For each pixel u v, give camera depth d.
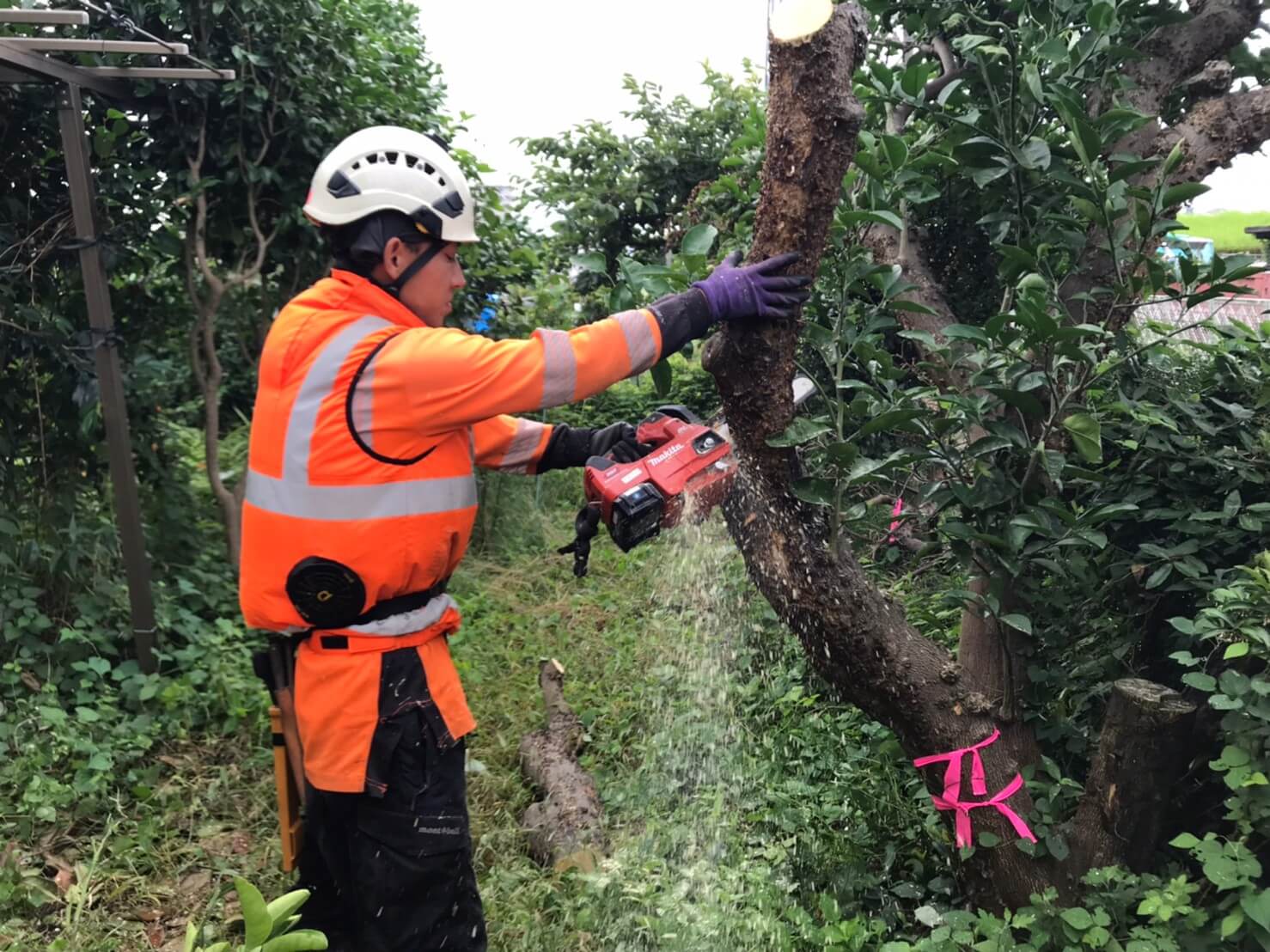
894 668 2.22
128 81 3.97
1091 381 2.08
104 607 3.77
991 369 2.16
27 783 2.96
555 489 6.46
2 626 3.45
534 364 1.67
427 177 1.82
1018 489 2.17
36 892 2.58
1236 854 1.79
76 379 3.92
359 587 1.76
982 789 2.21
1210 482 2.52
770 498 2.14
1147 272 2.06
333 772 1.82
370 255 1.79
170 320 4.59
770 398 1.97
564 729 3.38
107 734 3.27
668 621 3.85
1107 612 2.68
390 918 1.86
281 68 4.23
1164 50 2.78
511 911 2.47
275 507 1.77
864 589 2.22
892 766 2.80
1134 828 2.08
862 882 2.45
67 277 3.99
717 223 5.89
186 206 4.31
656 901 2.38
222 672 3.65
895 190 2.27
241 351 5.55
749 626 3.63
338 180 1.80
